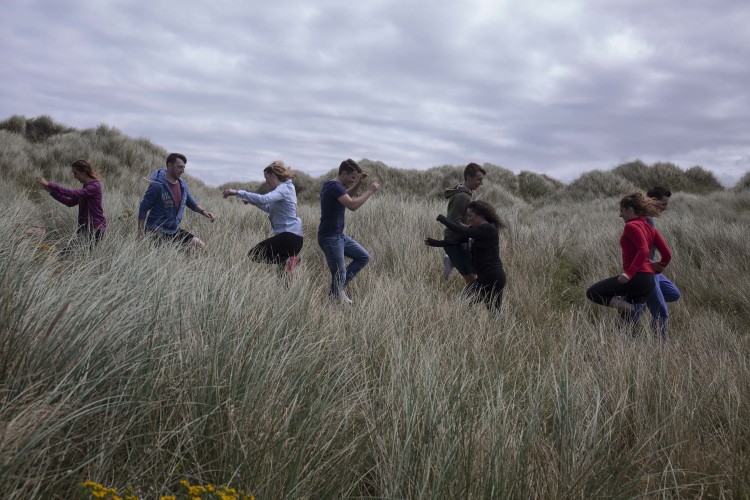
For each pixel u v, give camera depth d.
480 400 3.35
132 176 17.05
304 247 8.25
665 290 6.19
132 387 2.53
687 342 5.43
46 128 23.02
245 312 3.61
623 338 5.18
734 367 4.42
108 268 4.38
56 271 3.89
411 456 2.70
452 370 3.76
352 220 9.95
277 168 6.29
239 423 2.56
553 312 6.51
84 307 2.83
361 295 6.27
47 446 2.01
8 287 2.81
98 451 2.20
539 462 2.82
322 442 2.70
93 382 2.43
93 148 18.56
